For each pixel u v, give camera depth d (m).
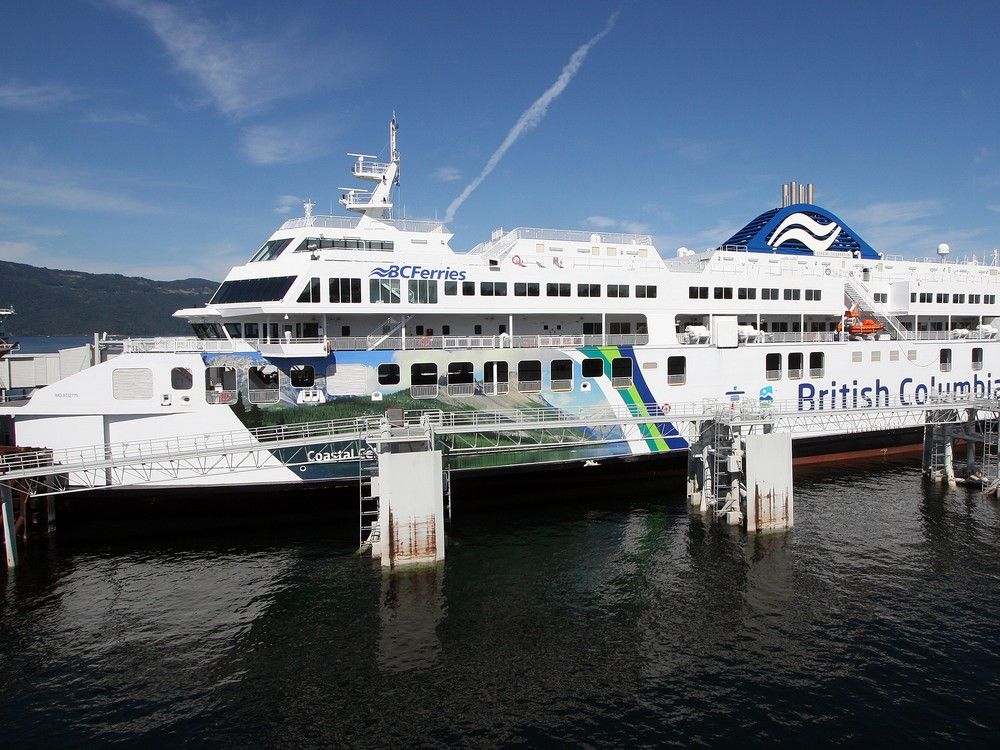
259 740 15.74
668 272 36.31
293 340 28.56
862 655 18.94
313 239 31.31
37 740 15.76
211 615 21.33
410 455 23.98
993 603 21.77
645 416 33.88
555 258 36.06
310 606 21.83
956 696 17.00
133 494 26.95
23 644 19.77
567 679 17.98
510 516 30.28
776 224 46.94
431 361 30.34
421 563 24.45
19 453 25.56
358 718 16.50
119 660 18.97
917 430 41.81
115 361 26.38
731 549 26.30
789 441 28.22
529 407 31.98
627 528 28.70
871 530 28.25
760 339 37.78
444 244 34.03
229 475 27.39
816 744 15.36
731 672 18.23
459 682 17.88
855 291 43.31
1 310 33.25
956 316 47.59
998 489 33.00
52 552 25.94
